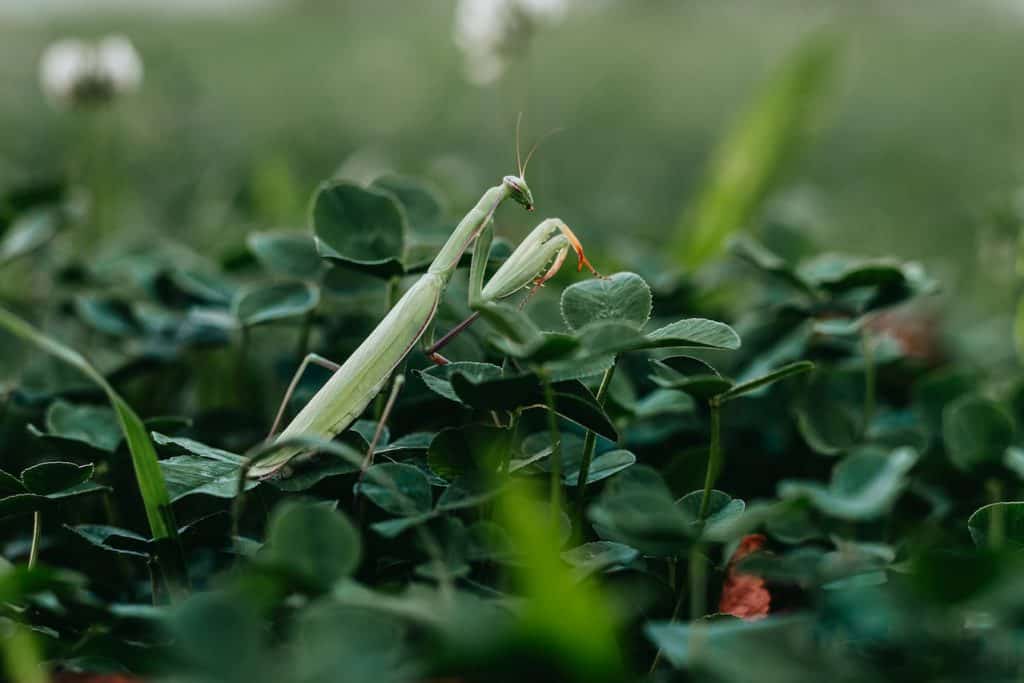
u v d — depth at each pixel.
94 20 1.75
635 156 1.11
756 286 0.53
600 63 1.66
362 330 0.42
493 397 0.33
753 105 0.57
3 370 0.45
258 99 1.35
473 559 0.32
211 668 0.29
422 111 1.22
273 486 0.35
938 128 1.28
